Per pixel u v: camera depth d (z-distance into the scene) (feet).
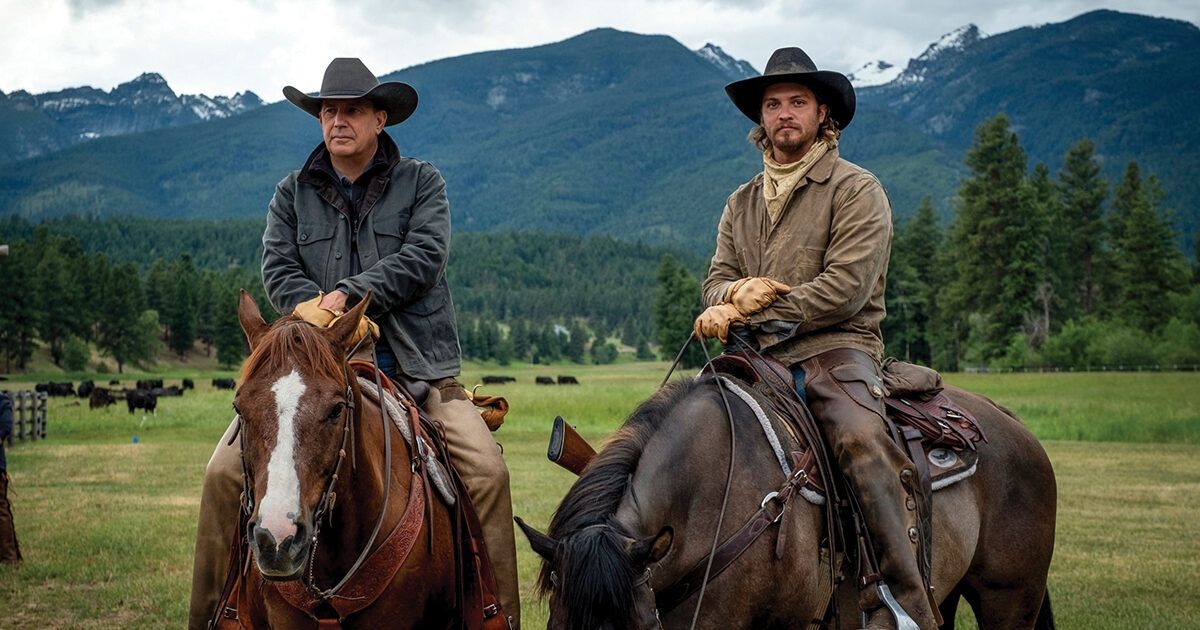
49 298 326.85
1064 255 258.57
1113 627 23.67
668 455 12.25
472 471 14.71
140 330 349.20
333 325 11.54
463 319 633.20
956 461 14.35
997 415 15.85
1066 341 224.74
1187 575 29.45
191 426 105.09
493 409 15.97
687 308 319.47
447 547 13.61
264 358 10.76
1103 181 278.05
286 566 9.76
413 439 13.35
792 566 12.30
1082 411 101.76
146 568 30.89
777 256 14.80
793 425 13.30
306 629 12.07
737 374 14.25
